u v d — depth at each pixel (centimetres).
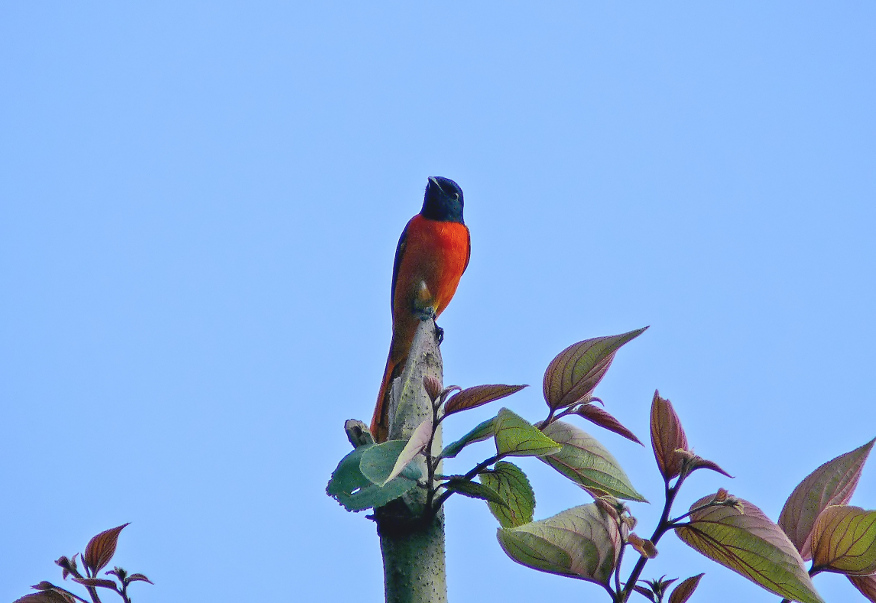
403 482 478
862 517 455
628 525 449
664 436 455
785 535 432
